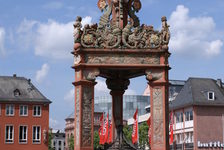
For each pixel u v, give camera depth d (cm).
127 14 2362
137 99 18712
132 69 2338
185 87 9781
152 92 2277
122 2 2323
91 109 2247
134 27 2334
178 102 9619
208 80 9700
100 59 2255
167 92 2275
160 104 2259
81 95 2234
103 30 2273
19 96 9456
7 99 9250
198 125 8912
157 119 2258
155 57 2278
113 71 2509
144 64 2262
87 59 2255
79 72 2253
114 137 2558
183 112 9444
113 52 2255
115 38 2262
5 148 9112
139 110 18638
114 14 2339
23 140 9281
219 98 9188
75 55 2291
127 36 2270
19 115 9306
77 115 2253
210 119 9000
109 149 2320
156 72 2275
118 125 2438
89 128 2234
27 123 9331
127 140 2392
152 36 2278
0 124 9144
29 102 9400
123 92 2611
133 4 2384
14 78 9900
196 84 9550
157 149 2241
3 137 9131
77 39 2245
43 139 9388
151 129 2264
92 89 2255
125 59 2261
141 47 2272
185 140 9300
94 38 2262
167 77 2286
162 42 2277
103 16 2334
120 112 2588
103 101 18838
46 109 9512
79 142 2214
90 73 2250
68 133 18775
